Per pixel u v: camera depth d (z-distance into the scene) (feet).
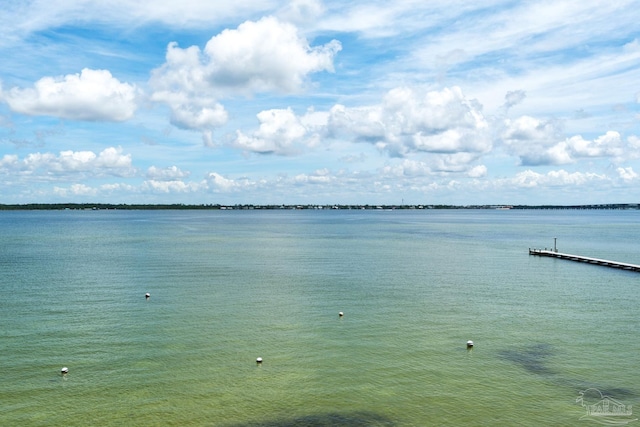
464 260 325.42
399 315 168.96
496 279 245.86
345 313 171.42
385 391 108.06
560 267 291.38
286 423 94.79
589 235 593.01
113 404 101.14
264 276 250.57
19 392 106.01
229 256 342.64
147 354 128.67
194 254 353.72
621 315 169.99
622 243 472.85
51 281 231.71
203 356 127.65
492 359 126.62
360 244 451.53
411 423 94.99
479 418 96.68
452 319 163.73
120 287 216.95
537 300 194.18
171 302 187.11
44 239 490.49
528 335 146.30
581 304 187.42
